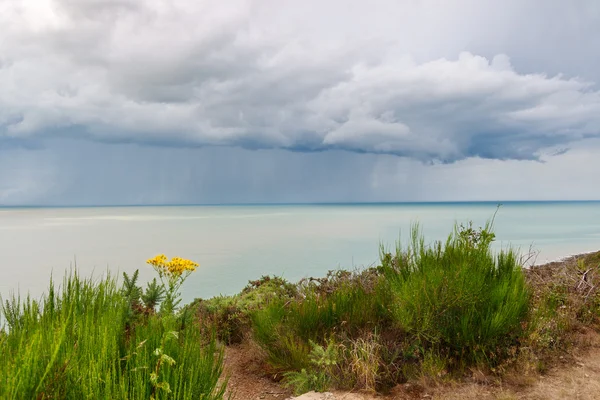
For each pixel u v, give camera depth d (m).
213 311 6.87
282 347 5.21
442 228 45.19
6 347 2.56
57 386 2.29
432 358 4.48
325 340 4.91
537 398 3.85
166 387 2.48
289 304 6.39
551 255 20.88
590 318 5.87
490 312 4.72
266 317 5.66
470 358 4.59
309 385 4.38
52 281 3.20
